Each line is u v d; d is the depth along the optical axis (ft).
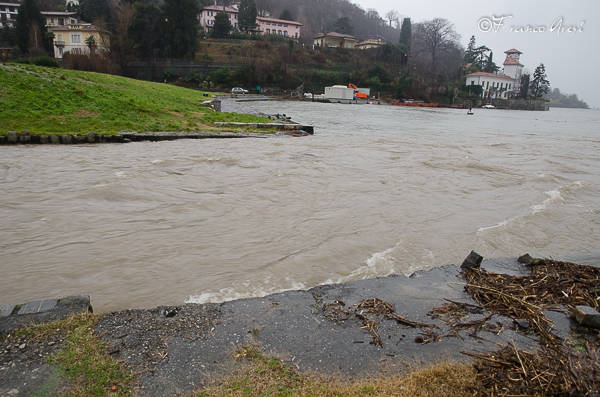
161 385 10.30
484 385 10.68
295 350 12.17
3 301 15.56
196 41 260.01
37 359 10.89
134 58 238.27
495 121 163.94
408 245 22.44
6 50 217.77
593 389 10.37
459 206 30.94
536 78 377.71
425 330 13.57
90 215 25.27
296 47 322.75
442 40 388.16
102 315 13.37
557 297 16.02
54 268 18.33
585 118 268.41
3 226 22.97
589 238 25.34
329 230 24.16
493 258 20.98
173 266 18.92
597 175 47.98
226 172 37.96
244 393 10.11
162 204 27.91
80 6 280.31
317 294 16.06
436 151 60.39
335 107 197.26
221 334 12.82
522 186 39.04
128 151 45.85
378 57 350.02
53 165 37.42
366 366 11.55
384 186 35.83
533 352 12.26
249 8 333.83
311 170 40.68
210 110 90.58
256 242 22.00
